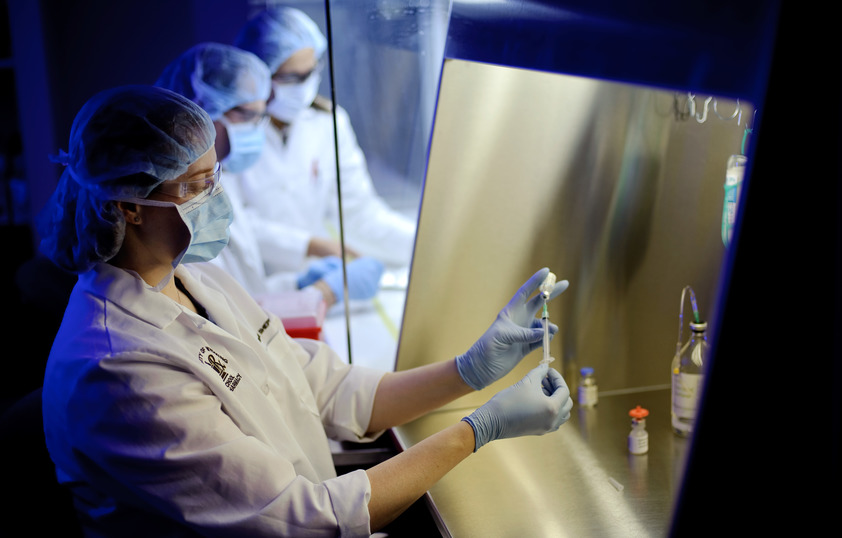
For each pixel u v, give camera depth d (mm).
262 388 1255
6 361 2684
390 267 2473
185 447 1027
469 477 1294
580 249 1562
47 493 1149
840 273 654
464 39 1273
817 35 614
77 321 1138
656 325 1646
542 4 998
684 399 1393
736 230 656
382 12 1676
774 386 680
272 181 3000
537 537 1095
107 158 1054
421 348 1603
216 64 2275
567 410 1224
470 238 1511
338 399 1456
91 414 1033
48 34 3529
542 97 1419
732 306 667
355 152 2363
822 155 637
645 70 792
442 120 1374
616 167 1519
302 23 2658
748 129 1307
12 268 3480
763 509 704
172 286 1273
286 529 1023
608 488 1232
